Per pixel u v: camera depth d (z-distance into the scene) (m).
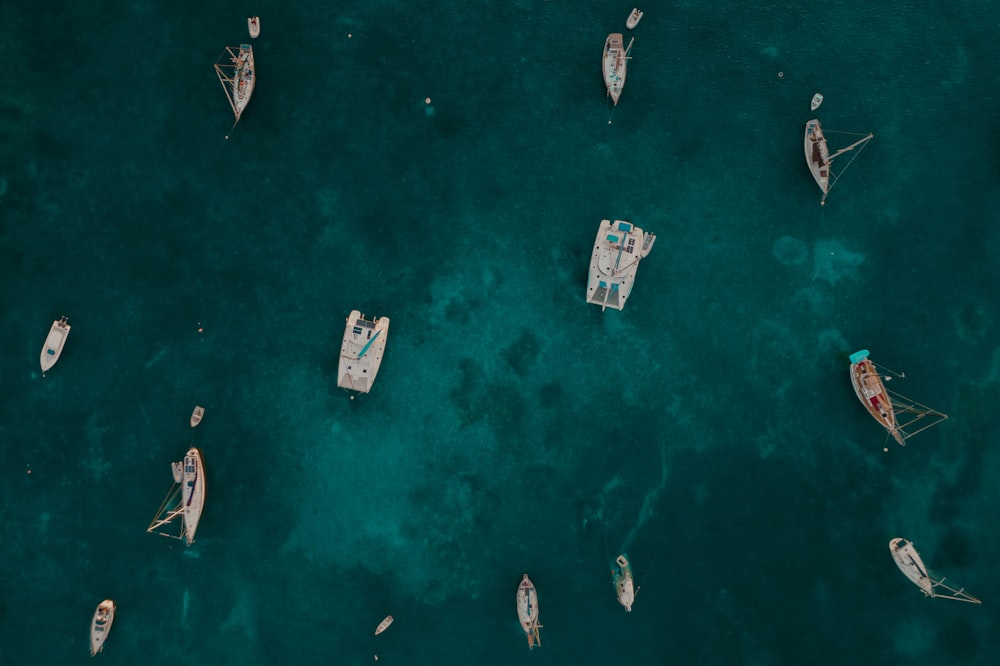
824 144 134.75
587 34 139.00
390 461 134.00
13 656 132.00
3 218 136.25
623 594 130.50
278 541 133.50
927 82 137.75
